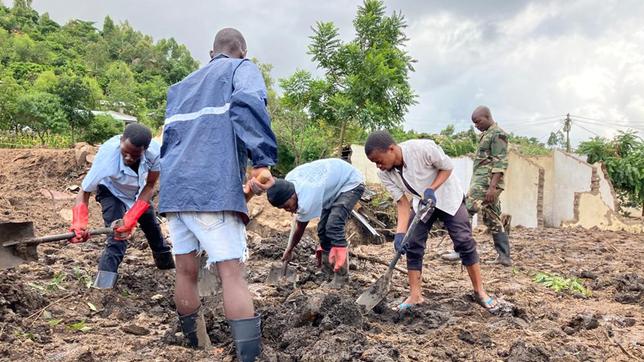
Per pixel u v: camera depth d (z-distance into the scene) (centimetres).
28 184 1343
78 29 11981
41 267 612
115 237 491
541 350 376
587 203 1545
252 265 708
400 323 477
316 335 392
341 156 1562
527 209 1574
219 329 420
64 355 358
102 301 498
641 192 1983
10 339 383
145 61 11038
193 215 344
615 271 767
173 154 351
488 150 760
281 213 1116
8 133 3156
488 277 698
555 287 638
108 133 3359
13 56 7888
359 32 1623
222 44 387
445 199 513
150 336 423
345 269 593
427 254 891
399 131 2022
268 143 332
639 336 462
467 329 442
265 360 351
